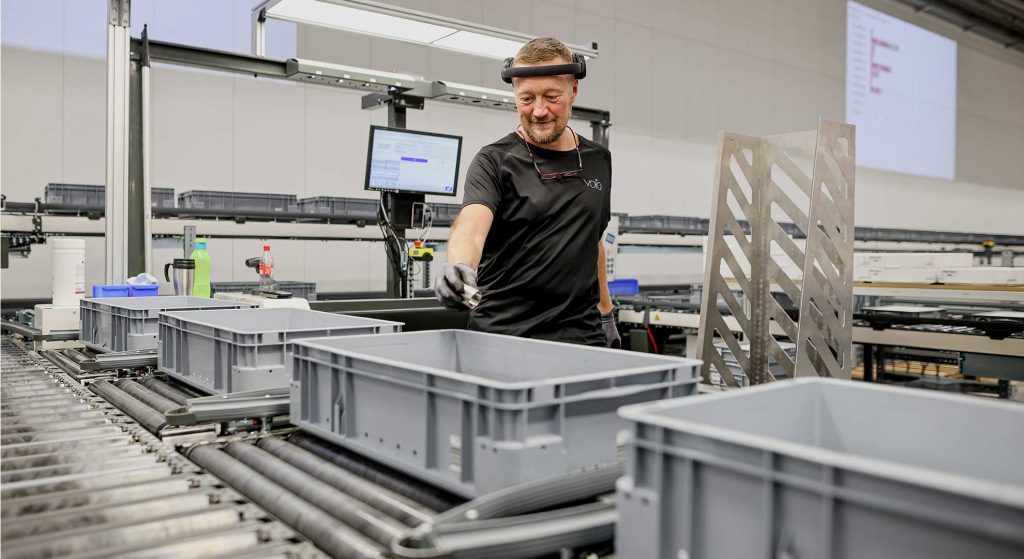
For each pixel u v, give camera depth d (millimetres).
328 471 989
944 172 11062
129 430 1207
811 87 9070
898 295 3686
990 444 698
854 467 497
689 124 7766
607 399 861
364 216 3934
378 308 2891
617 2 7082
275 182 5262
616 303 4312
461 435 813
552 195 1646
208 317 1580
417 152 3139
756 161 2225
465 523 654
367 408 977
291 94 5324
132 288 2105
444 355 1294
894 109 10164
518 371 1196
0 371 1734
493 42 3043
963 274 3461
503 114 6484
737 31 8203
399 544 626
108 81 2252
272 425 1234
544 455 777
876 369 5059
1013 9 10141
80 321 2090
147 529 780
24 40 4336
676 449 604
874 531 501
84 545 740
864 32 9734
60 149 4473
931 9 10344
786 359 2230
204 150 4945
